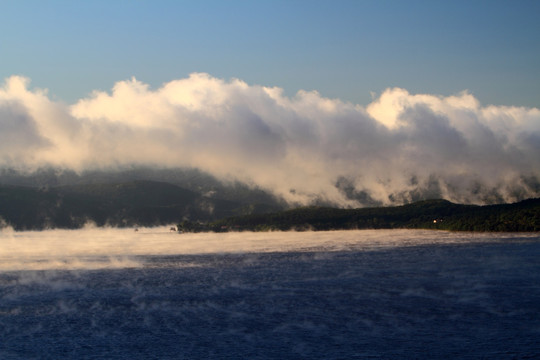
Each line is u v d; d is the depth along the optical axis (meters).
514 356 94.88
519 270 186.00
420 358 94.50
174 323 118.44
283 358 94.94
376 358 94.56
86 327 116.31
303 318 120.81
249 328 113.38
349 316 121.75
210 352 98.62
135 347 102.00
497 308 127.06
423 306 130.25
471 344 101.12
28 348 102.19
